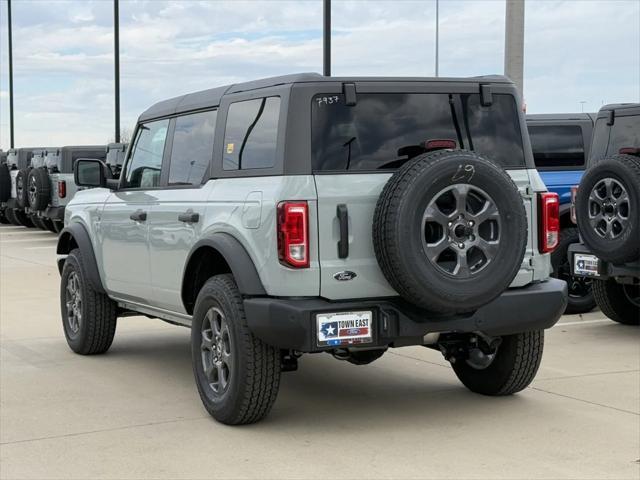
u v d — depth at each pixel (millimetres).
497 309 5484
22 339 8867
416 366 7441
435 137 5578
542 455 5051
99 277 7637
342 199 5250
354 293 5285
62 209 21188
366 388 6680
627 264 8430
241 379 5422
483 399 6316
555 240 5859
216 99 6160
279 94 5418
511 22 13883
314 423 5727
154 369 7426
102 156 21516
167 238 6414
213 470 4832
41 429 5625
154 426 5684
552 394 6449
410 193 5023
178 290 6352
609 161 8281
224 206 5703
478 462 4930
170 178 6613
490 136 5750
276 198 5223
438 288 5062
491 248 5203
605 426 5621
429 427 5617
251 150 5617
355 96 5391
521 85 13992
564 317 10078
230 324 5477
